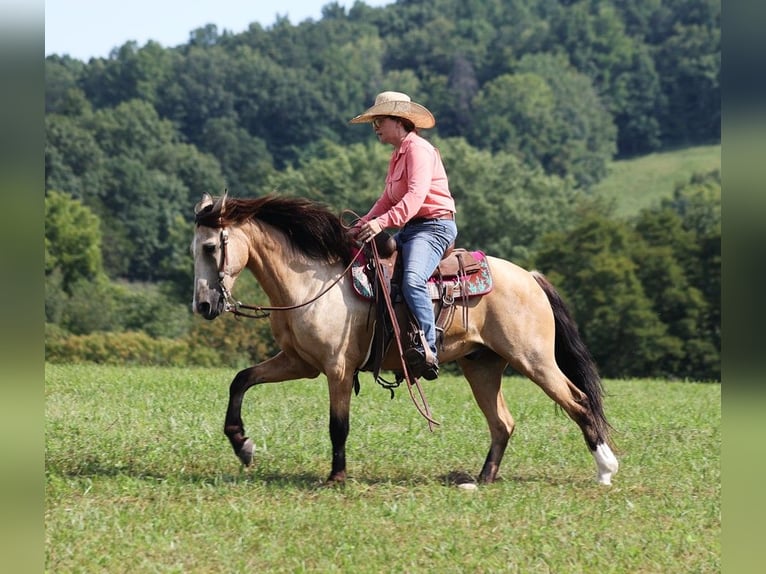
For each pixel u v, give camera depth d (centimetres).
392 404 1495
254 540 776
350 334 948
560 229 7181
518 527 838
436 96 12062
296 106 10981
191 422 1230
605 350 4944
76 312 5916
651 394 1925
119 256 8000
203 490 909
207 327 4025
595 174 11875
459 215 7125
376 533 805
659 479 1036
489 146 11312
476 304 981
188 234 7625
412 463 1080
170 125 9875
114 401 1428
